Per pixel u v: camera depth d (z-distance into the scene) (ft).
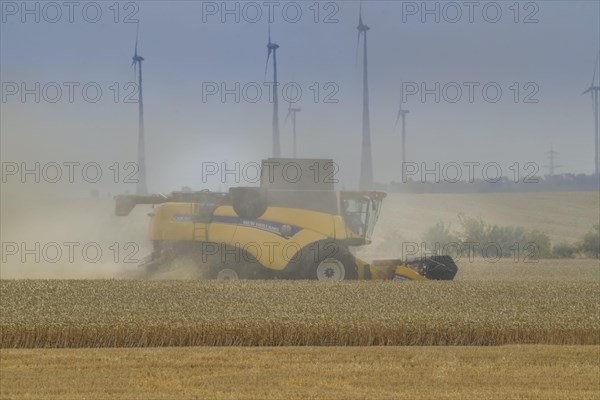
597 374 165.58
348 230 325.42
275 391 148.25
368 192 330.54
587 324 212.84
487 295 264.72
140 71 618.44
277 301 241.14
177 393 146.10
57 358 173.58
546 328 208.85
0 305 225.35
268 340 200.23
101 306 226.38
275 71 651.66
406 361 175.94
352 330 202.59
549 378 161.38
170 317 208.44
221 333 198.80
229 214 321.73
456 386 154.10
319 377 159.74
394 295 259.19
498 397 146.41
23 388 147.13
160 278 326.24
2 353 179.22
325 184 326.03
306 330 201.46
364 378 159.33
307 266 319.47
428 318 214.28
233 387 150.71
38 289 256.32
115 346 194.70
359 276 323.78
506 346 197.16
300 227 320.09
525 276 416.26
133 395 144.25
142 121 618.85
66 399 140.46
